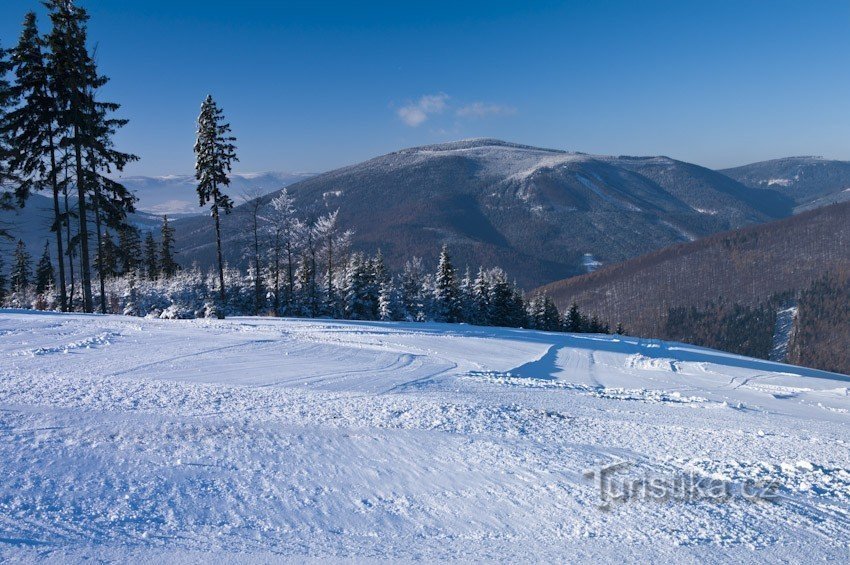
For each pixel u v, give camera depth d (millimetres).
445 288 61000
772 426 9750
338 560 4074
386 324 28969
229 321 25172
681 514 5254
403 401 9688
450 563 4137
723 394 14875
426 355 17469
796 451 7711
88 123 26125
